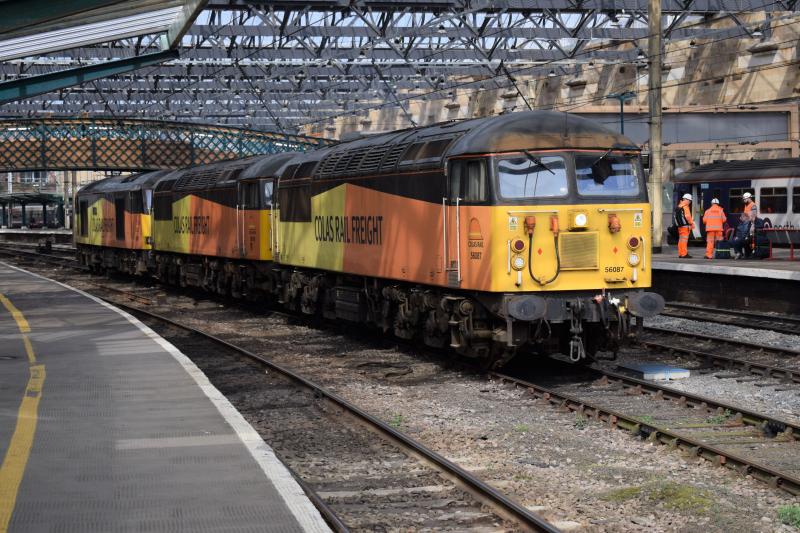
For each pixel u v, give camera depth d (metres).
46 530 7.39
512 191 15.99
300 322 25.88
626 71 60.31
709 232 32.47
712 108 54.62
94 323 21.98
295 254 25.17
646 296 16.30
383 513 9.10
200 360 19.48
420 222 18.03
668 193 51.91
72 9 16.94
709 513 9.09
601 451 11.69
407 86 67.56
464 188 16.58
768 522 8.90
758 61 54.69
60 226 112.06
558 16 45.44
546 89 67.19
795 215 41.00
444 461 10.48
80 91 74.94
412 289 18.83
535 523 8.30
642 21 43.91
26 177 137.88
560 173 16.22
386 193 19.44
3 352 17.19
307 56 52.72
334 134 91.75
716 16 48.44
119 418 11.46
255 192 28.56
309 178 23.94
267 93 74.06
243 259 29.67
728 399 14.89
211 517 7.71
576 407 13.88
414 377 17.27
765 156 53.47
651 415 13.63
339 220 21.98
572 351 16.25
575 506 9.40
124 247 42.81
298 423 13.37
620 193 16.53
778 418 13.43
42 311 25.05
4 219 121.25
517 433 12.61
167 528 7.45
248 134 75.00
